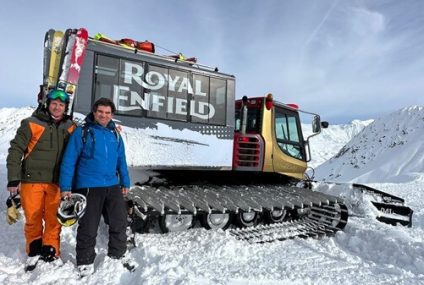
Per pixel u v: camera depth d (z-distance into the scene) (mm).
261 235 5770
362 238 6043
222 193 5859
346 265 4793
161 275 3510
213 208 5262
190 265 4086
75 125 4000
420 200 12125
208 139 5605
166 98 5285
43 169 3691
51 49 4801
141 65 5117
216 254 4723
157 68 5242
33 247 3699
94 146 3574
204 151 5547
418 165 83250
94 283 3383
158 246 4770
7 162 3445
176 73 5402
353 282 4164
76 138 3564
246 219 6234
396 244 5406
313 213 6992
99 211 3631
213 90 5719
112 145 3703
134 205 4551
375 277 4367
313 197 6461
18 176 3447
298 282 3994
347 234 6191
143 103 5090
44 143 3678
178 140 5324
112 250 3762
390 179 27688
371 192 7664
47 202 3760
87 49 4711
